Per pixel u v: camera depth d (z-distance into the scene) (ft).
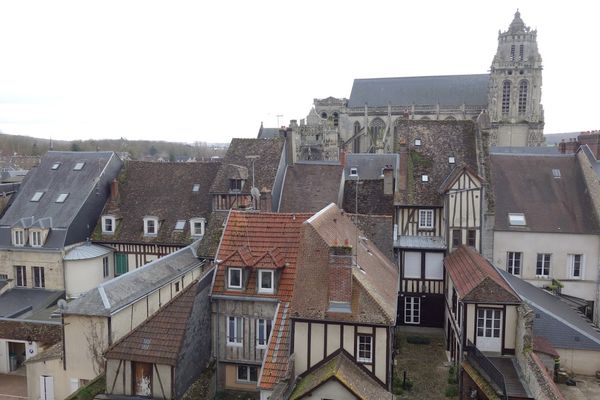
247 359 64.85
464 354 67.46
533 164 101.19
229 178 105.70
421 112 261.65
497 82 246.88
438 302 89.71
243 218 72.13
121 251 107.96
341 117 264.93
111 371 56.75
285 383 51.37
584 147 98.68
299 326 54.34
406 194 95.20
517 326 65.87
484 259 82.94
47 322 83.15
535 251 91.04
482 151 99.25
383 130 264.93
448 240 89.20
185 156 438.81
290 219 70.95
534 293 83.56
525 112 247.91
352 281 54.65
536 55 244.01
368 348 53.11
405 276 90.89
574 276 90.84
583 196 94.63
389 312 53.67
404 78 274.16
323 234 59.36
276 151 112.88
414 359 77.92
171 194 113.60
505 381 61.31
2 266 103.40
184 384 57.52
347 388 47.57
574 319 78.02
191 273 86.58
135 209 111.86
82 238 106.63
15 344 87.25
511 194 96.22
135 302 70.49
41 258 101.30
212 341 66.03
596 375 73.56
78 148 357.00
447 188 88.74
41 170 117.50
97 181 111.86
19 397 75.97
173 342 56.54
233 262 65.26
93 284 102.27
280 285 64.39
